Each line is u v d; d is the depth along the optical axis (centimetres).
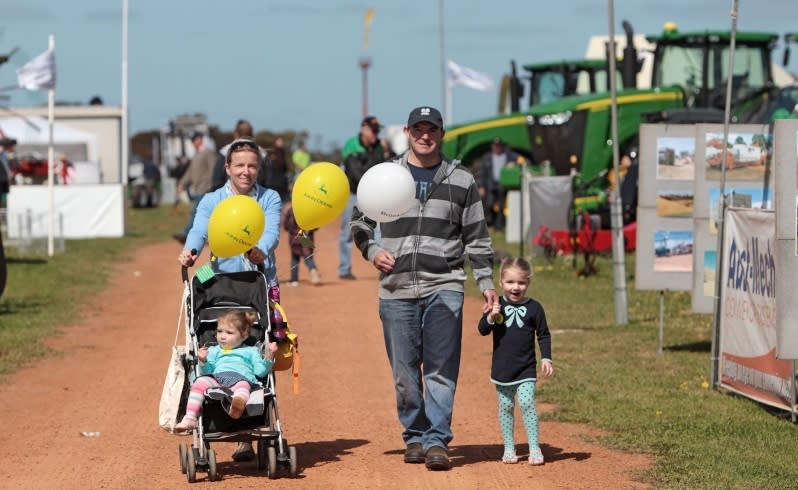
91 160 10544
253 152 2066
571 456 2139
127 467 2100
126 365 3186
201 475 2033
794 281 2306
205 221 2066
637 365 3058
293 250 4700
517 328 2058
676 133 3234
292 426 2438
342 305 4188
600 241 5644
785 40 6725
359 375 3017
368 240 2058
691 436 2267
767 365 2473
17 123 10306
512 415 2092
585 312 4044
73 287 4859
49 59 6262
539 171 7012
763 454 2122
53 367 3150
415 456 2084
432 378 2053
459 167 2067
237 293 2016
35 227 7281
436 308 2042
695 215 3078
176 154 16288
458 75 8906
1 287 4056
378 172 1972
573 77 7969
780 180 2300
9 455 2202
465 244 2078
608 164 6781
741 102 6600
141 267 5819
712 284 3081
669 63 6850
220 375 1938
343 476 2009
